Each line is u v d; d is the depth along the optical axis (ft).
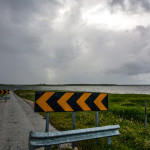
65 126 22.57
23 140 16.76
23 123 25.29
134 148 15.05
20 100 72.43
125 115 35.91
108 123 26.22
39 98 12.75
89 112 37.81
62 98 13.69
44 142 11.16
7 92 77.87
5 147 14.74
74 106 14.17
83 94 14.70
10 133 19.47
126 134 18.90
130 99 76.89
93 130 13.05
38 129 21.49
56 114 34.22
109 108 42.09
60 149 13.92
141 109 38.17
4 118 29.71
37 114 34.35
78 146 14.55
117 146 14.98
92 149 13.80
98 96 15.48
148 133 20.12
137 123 27.40
